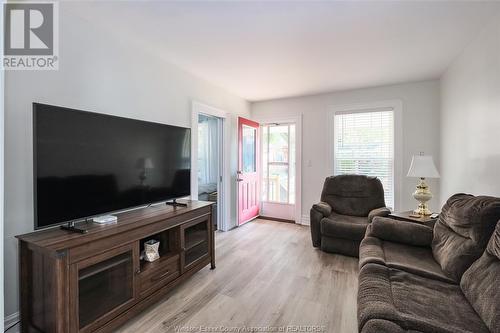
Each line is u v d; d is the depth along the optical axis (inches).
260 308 77.0
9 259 66.0
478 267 52.8
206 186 183.0
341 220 122.5
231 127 163.6
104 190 73.5
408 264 68.0
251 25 83.3
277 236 146.8
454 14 76.9
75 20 79.2
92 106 84.3
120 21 82.0
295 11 75.1
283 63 115.5
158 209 91.8
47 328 56.7
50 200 60.7
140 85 101.2
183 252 88.4
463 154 103.3
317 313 74.4
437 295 53.4
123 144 79.2
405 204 145.1
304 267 105.3
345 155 161.2
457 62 108.9
